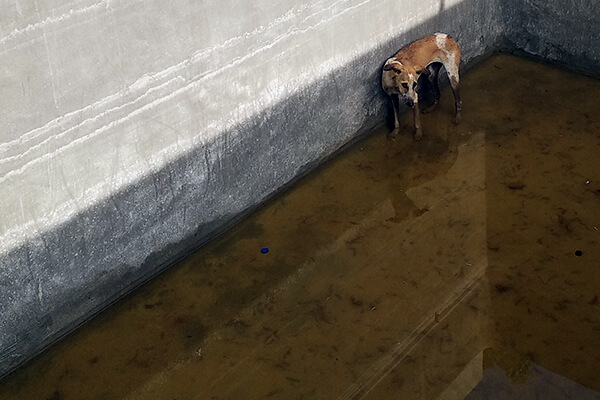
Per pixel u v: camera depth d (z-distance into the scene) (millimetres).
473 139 4250
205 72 3260
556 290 3266
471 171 4008
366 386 2926
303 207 3836
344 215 3771
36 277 2953
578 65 4758
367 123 4324
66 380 3014
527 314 3172
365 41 4055
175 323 3238
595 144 4113
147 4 2902
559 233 3553
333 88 3980
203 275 3463
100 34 2799
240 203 3715
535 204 3740
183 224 3477
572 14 4629
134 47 2934
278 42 3539
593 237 3512
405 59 4066
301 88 3783
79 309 3188
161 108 3146
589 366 2938
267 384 2963
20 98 2650
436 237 3600
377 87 4277
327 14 3734
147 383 2998
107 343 3160
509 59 4996
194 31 3129
